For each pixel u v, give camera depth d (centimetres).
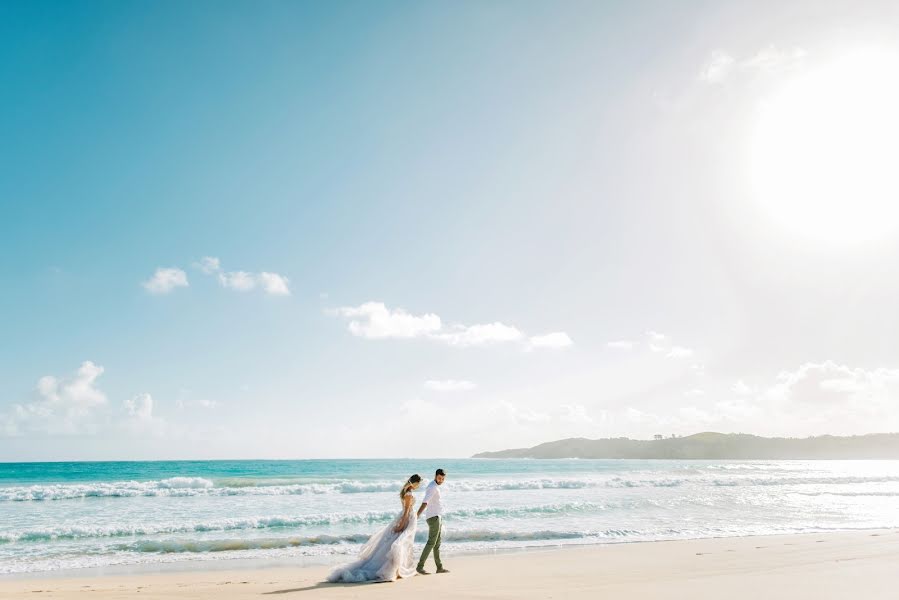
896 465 10881
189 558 1336
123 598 849
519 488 3331
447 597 798
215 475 5716
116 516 2038
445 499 2620
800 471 6172
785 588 798
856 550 1276
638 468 7025
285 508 2270
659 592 790
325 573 1141
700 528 1830
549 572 1046
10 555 1360
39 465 8681
